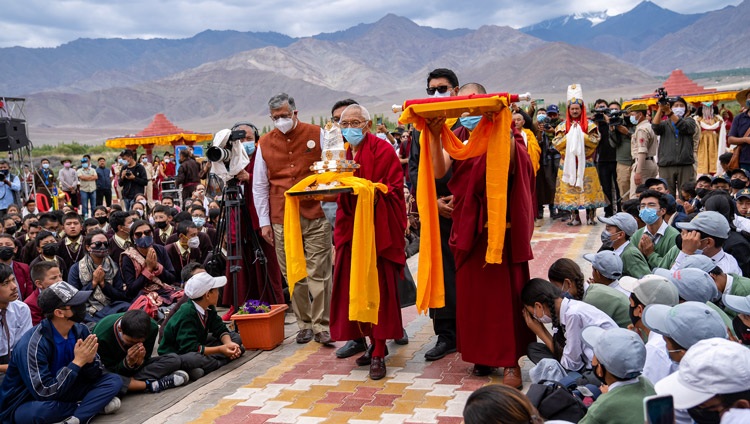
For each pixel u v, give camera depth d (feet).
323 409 18.44
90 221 32.45
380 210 20.35
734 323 15.84
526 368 20.93
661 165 42.65
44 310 18.74
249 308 24.30
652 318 13.83
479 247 18.99
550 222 48.32
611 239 23.77
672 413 9.32
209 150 24.77
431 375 20.48
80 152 250.57
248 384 20.71
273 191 25.22
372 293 20.01
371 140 21.07
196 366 21.66
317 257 24.29
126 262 28.96
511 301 18.85
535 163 27.55
